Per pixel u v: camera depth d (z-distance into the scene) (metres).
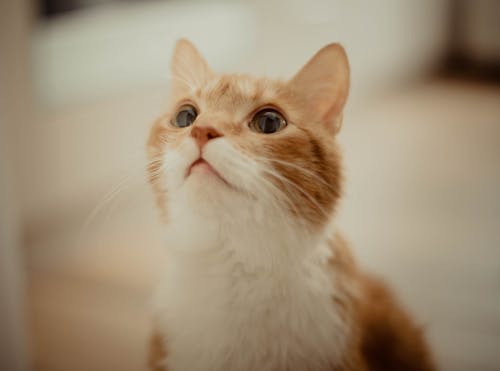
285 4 0.95
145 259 0.68
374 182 0.82
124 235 0.73
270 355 0.32
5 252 0.44
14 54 0.63
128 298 0.60
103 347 0.53
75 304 0.59
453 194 0.79
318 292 0.33
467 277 0.59
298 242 0.32
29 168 0.68
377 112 1.16
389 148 0.96
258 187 0.31
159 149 0.34
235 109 0.33
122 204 0.74
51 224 0.72
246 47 0.88
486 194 0.79
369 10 1.14
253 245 0.32
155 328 0.35
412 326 0.40
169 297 0.34
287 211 0.32
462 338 0.50
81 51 0.69
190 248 0.33
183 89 0.36
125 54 0.72
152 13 0.75
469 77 1.44
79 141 0.74
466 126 1.07
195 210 0.32
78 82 0.70
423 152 0.93
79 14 0.71
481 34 1.47
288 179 0.32
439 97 1.27
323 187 0.33
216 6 0.84
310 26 0.99
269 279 0.32
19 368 0.47
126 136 0.76
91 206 0.76
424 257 0.63
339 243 0.35
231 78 0.35
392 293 0.42
